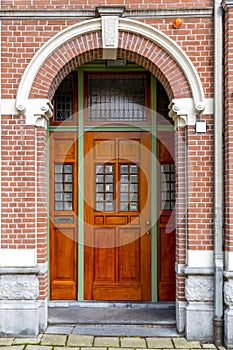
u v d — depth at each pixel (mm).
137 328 4953
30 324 4660
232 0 4488
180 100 4738
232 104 4551
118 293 5664
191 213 4715
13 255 4695
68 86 5746
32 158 4738
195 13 4715
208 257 4688
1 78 4750
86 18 4758
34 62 4715
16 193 4727
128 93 5734
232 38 4551
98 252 5703
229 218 4531
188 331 4648
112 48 4750
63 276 5680
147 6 4766
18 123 4734
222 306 4582
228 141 4551
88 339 4629
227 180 4574
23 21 4766
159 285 5664
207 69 4738
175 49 4707
